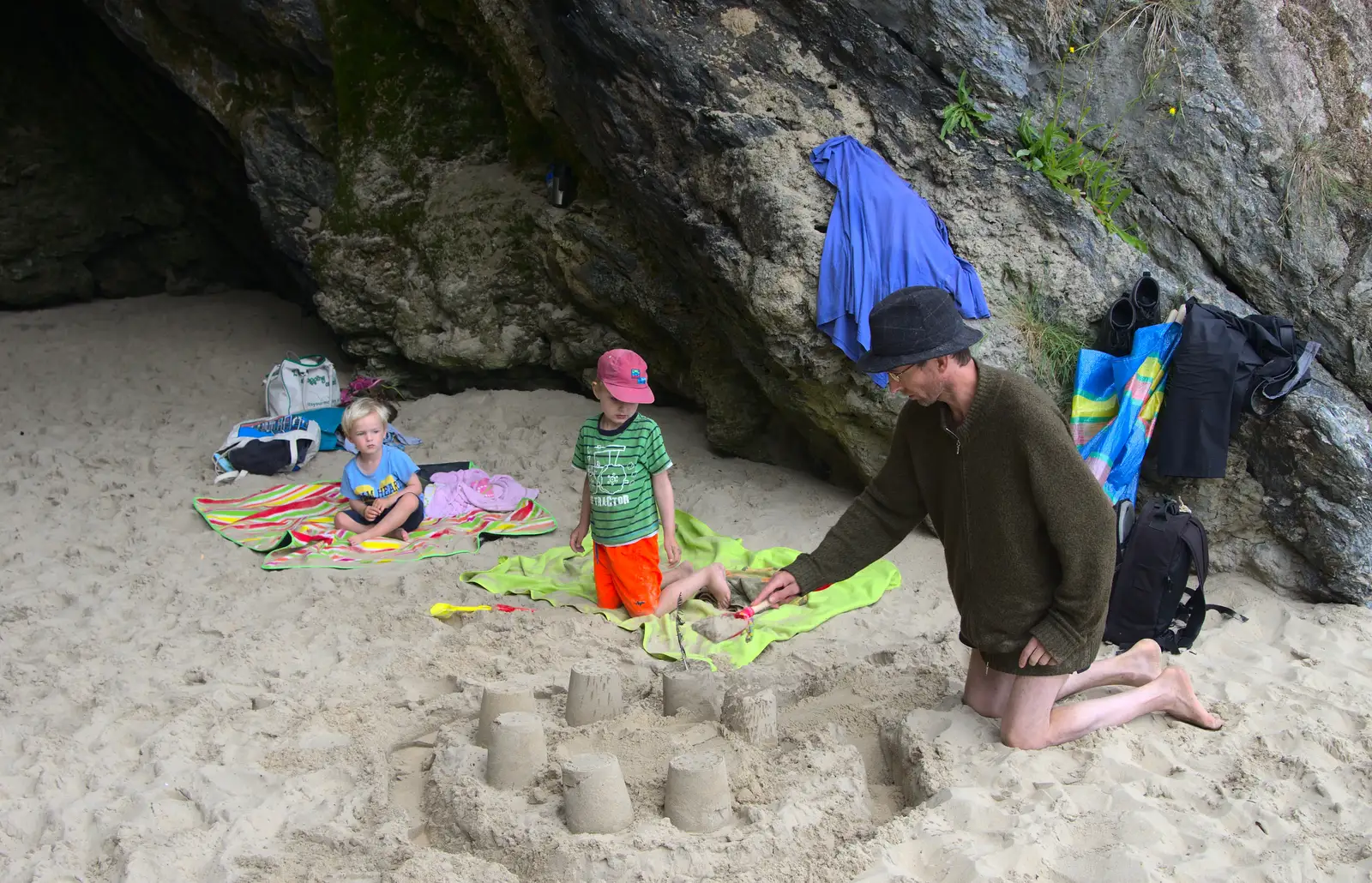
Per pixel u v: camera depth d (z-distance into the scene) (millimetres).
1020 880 3045
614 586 5266
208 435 7867
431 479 6707
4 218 10383
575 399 8188
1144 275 5945
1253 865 3123
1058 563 3561
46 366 9117
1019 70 6145
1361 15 6324
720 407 7160
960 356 3438
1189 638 4594
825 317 5789
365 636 4977
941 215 6070
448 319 8305
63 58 10445
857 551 3994
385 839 3320
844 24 6090
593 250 7414
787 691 4352
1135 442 5574
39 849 3336
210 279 11523
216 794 3592
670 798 3377
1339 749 3814
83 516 6473
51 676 4520
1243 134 6145
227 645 4828
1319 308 6141
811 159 5961
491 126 8375
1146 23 6188
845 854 3168
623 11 6000
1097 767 3611
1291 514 5492
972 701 3986
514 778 3551
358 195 8516
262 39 8641
